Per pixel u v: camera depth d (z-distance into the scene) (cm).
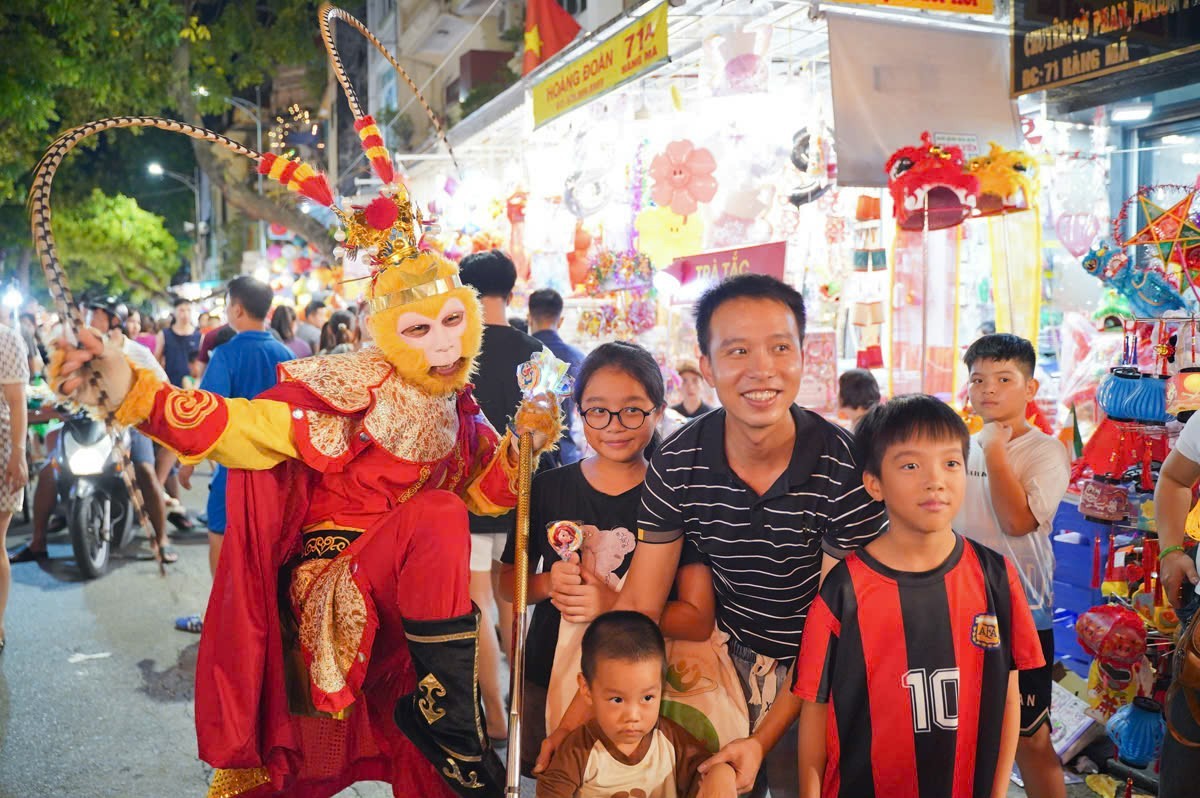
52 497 723
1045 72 455
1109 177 568
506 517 394
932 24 473
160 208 3872
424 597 232
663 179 528
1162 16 406
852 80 461
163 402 217
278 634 236
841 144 461
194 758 395
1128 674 336
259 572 235
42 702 452
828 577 224
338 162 2277
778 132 532
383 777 265
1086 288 572
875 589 218
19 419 511
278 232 1853
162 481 790
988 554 225
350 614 232
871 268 518
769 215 552
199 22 1867
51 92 1708
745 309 223
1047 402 505
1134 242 355
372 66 2231
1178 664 236
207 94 1881
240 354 516
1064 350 511
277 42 1903
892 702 218
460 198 806
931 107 471
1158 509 283
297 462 242
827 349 526
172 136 3055
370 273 246
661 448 247
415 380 244
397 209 246
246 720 227
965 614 218
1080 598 427
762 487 235
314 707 242
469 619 233
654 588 246
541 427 262
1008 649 223
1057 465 310
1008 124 484
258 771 245
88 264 3112
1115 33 424
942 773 219
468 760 233
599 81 573
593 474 270
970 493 331
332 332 861
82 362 208
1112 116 540
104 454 659
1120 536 375
